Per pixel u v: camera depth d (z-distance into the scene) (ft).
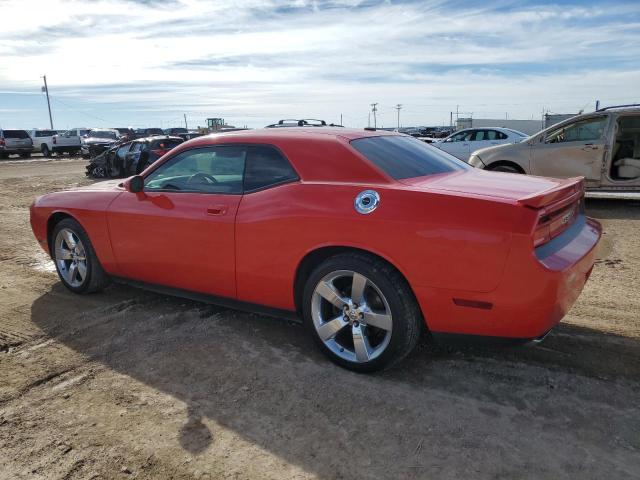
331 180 10.66
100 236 14.55
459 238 8.96
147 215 13.19
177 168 13.15
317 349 11.80
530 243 8.56
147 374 10.79
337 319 10.64
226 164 12.19
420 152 12.57
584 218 11.62
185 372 10.84
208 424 8.98
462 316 9.29
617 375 10.29
